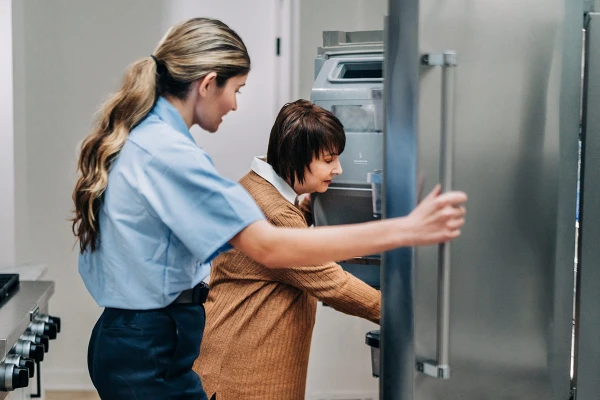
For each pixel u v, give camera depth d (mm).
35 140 3801
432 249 1424
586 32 1552
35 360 2121
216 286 1997
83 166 1597
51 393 3818
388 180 1431
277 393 1948
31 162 3809
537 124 1511
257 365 1928
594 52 1545
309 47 3648
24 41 3734
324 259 1416
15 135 3291
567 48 1523
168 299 1592
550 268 1555
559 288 1568
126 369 1604
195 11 3691
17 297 2334
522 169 1504
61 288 3871
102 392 1639
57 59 3773
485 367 1496
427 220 1324
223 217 1477
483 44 1437
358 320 3553
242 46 1623
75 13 3762
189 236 1488
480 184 1458
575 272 1610
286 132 1938
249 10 3643
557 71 1520
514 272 1514
